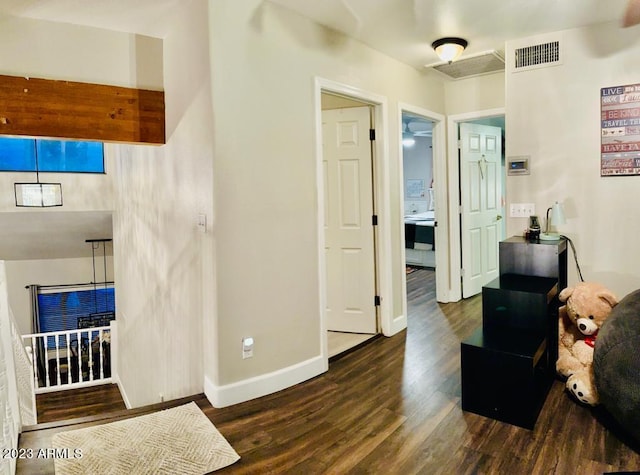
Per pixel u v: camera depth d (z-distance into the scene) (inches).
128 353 206.7
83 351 267.0
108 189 224.5
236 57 102.0
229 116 100.9
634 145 122.2
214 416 98.7
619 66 123.0
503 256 120.1
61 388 219.9
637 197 122.7
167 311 140.2
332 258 156.6
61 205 213.0
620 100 123.3
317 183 120.6
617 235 125.8
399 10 113.2
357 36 130.9
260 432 91.9
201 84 102.7
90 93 123.9
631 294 96.7
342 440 88.5
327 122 152.8
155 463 81.5
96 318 273.4
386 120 148.3
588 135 128.5
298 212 116.3
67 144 216.2
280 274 112.5
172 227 130.3
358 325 155.2
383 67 146.6
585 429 90.6
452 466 79.2
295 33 114.5
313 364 119.9
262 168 107.8
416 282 242.1
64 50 120.6
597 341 92.4
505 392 93.9
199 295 111.2
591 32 126.1
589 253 130.0
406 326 162.6
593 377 93.4
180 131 119.4
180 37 115.9
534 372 91.3
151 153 150.9
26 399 124.6
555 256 113.4
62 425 95.9
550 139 134.0
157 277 150.0
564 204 133.1
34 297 259.8
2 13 113.4
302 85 116.7
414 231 289.6
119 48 127.2
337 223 155.0
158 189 143.8
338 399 106.7
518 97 138.1
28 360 140.8
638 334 82.9
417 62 157.0
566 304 112.4
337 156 152.7
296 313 116.3
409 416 97.7
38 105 118.0
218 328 101.3
